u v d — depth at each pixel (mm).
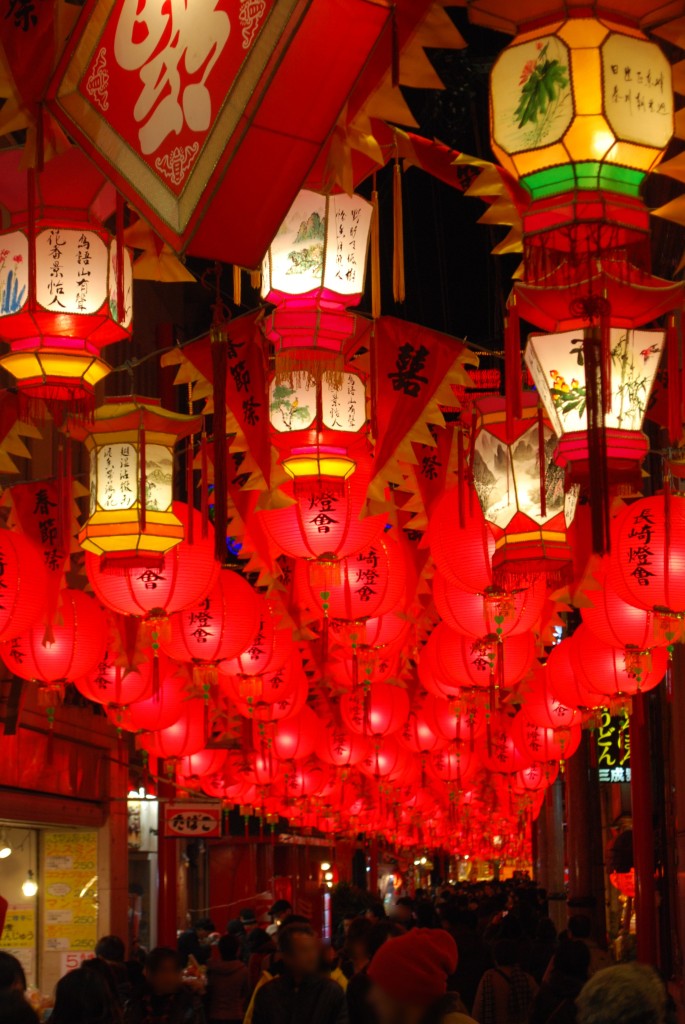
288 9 3695
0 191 6027
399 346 7441
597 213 4578
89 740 16469
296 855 40719
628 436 5625
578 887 18984
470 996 10508
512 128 4656
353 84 3803
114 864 17219
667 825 13086
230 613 10438
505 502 7816
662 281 5246
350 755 17203
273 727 13914
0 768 12914
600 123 4527
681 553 8023
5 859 15898
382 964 3924
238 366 7535
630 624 9312
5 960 4414
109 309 6020
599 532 4352
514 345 5719
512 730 15500
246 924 19562
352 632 10031
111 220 6809
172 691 12391
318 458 7438
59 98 4512
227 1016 11781
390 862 62750
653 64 4613
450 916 10938
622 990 3578
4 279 6039
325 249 6211
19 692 11680
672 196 10305
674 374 5922
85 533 8117
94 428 8125
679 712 10766
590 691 10891
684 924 10594
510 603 8797
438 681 12242
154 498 8148
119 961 10039
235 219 3891
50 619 8984
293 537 8398
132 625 10438
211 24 3945
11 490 9156
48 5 4543
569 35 4562
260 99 3748
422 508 9031
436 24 4211
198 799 18359
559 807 26844
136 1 4230
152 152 4109
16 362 6059
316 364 6312
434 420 7438
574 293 5059
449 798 22812
